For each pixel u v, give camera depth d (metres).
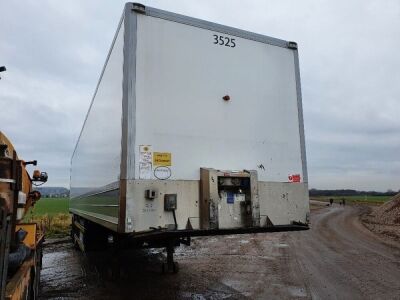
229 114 4.96
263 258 9.94
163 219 4.27
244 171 4.91
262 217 4.97
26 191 4.80
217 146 4.81
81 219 10.22
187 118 4.64
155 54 4.52
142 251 10.94
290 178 5.33
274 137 5.30
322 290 6.46
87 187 8.11
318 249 11.73
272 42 5.52
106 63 5.95
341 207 53.38
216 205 4.48
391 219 24.12
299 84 5.68
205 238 14.86
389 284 6.91
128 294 6.22
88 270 8.49
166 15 4.67
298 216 5.29
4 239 2.67
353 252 11.05
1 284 2.64
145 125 4.34
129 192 4.11
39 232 5.79
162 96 4.50
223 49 5.06
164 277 7.51
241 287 6.66
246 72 5.20
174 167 4.45
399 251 11.25
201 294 6.17
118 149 4.42
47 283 7.15
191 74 4.75
